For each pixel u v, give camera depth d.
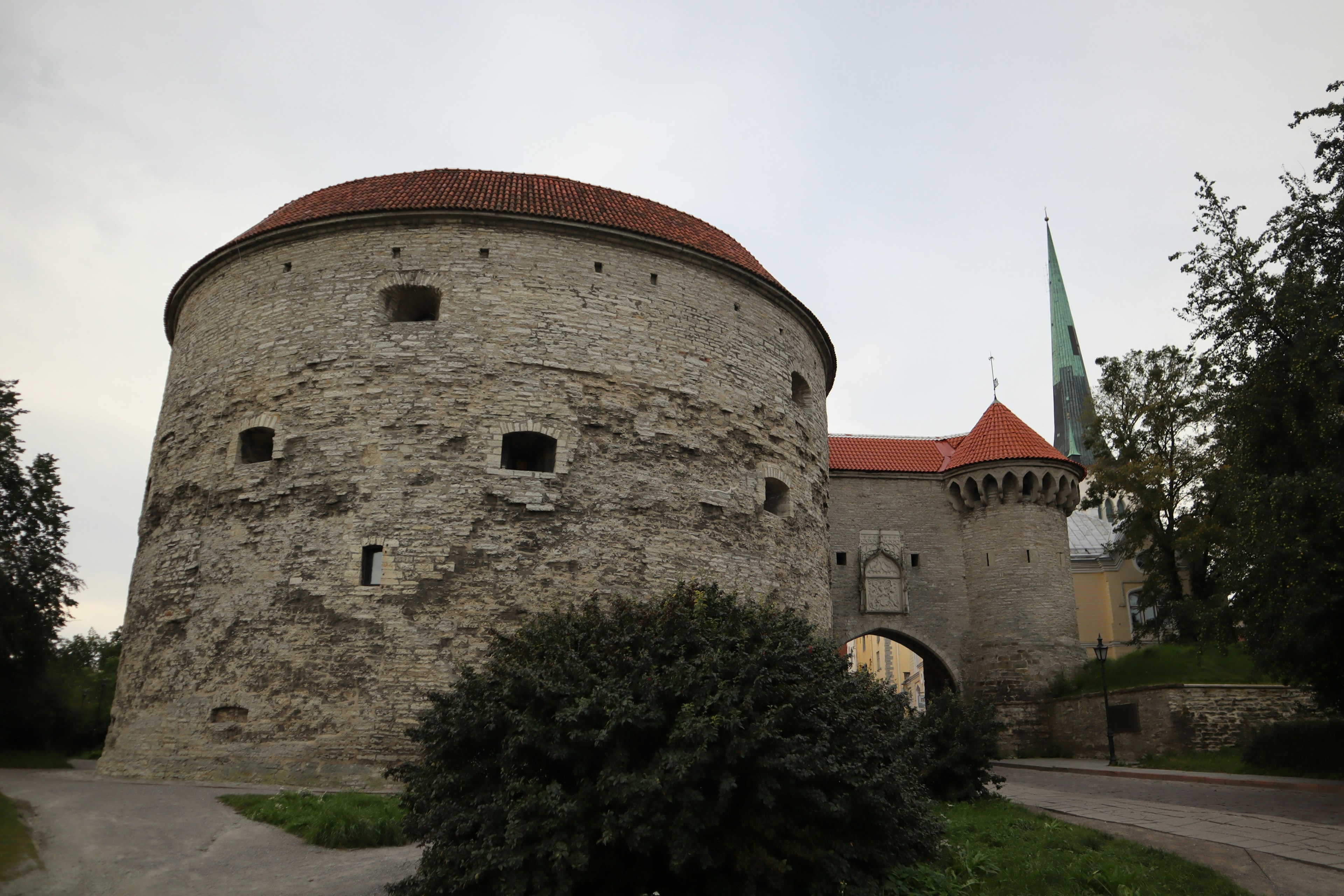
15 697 26.88
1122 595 46.66
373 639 17.00
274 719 16.91
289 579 17.73
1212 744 24.80
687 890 8.16
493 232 19.86
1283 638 17.11
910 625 35.56
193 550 18.98
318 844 11.40
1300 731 19.36
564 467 18.58
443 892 8.10
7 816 12.20
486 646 17.14
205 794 14.78
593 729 8.16
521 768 8.45
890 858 8.72
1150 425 35.31
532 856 7.75
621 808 7.89
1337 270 17.72
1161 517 35.41
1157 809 14.08
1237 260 19.45
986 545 35.91
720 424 20.75
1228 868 9.32
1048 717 32.91
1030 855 10.07
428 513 17.78
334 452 18.38
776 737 7.97
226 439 19.53
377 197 20.91
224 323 20.73
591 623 9.94
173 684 18.12
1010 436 36.78
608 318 19.92
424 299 20.03
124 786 15.95
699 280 21.50
